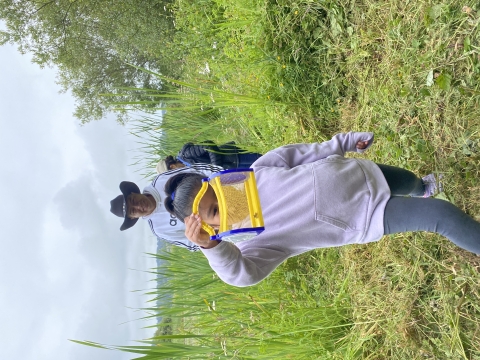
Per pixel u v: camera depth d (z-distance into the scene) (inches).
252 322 91.4
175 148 141.2
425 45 79.7
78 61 345.7
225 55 150.7
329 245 61.2
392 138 89.0
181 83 99.7
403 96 84.7
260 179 64.8
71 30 333.1
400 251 85.4
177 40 203.0
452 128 74.5
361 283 94.0
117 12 302.8
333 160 62.4
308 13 110.1
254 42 124.5
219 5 148.0
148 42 296.2
